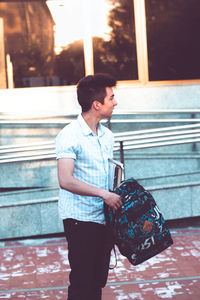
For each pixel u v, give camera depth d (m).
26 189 8.71
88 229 3.86
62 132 3.82
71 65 9.81
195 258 6.11
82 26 9.80
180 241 6.82
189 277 5.48
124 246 3.75
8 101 9.71
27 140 9.27
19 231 7.20
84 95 3.86
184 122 9.17
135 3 9.84
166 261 6.04
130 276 5.59
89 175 3.84
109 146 4.02
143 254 3.79
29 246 6.93
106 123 9.20
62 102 9.73
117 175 3.94
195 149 9.37
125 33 9.85
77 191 3.67
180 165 8.70
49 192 8.09
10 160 7.82
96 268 4.01
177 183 7.70
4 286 5.44
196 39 9.88
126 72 9.86
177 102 9.85
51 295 5.14
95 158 3.84
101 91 3.84
